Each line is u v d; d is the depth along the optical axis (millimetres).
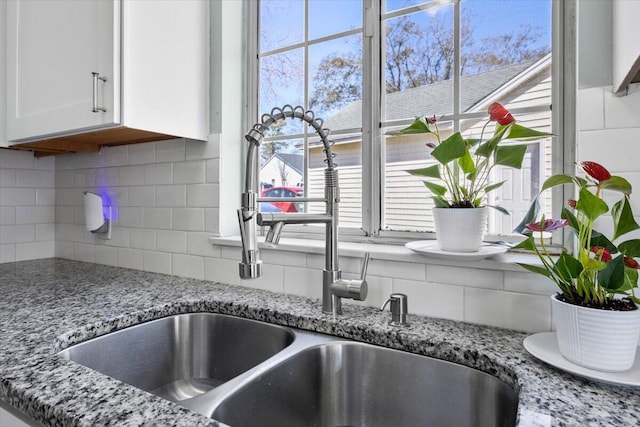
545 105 917
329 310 917
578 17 766
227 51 1303
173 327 999
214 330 1037
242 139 1346
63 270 1454
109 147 1539
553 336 727
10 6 1306
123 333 886
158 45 1141
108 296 1068
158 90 1142
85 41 1093
